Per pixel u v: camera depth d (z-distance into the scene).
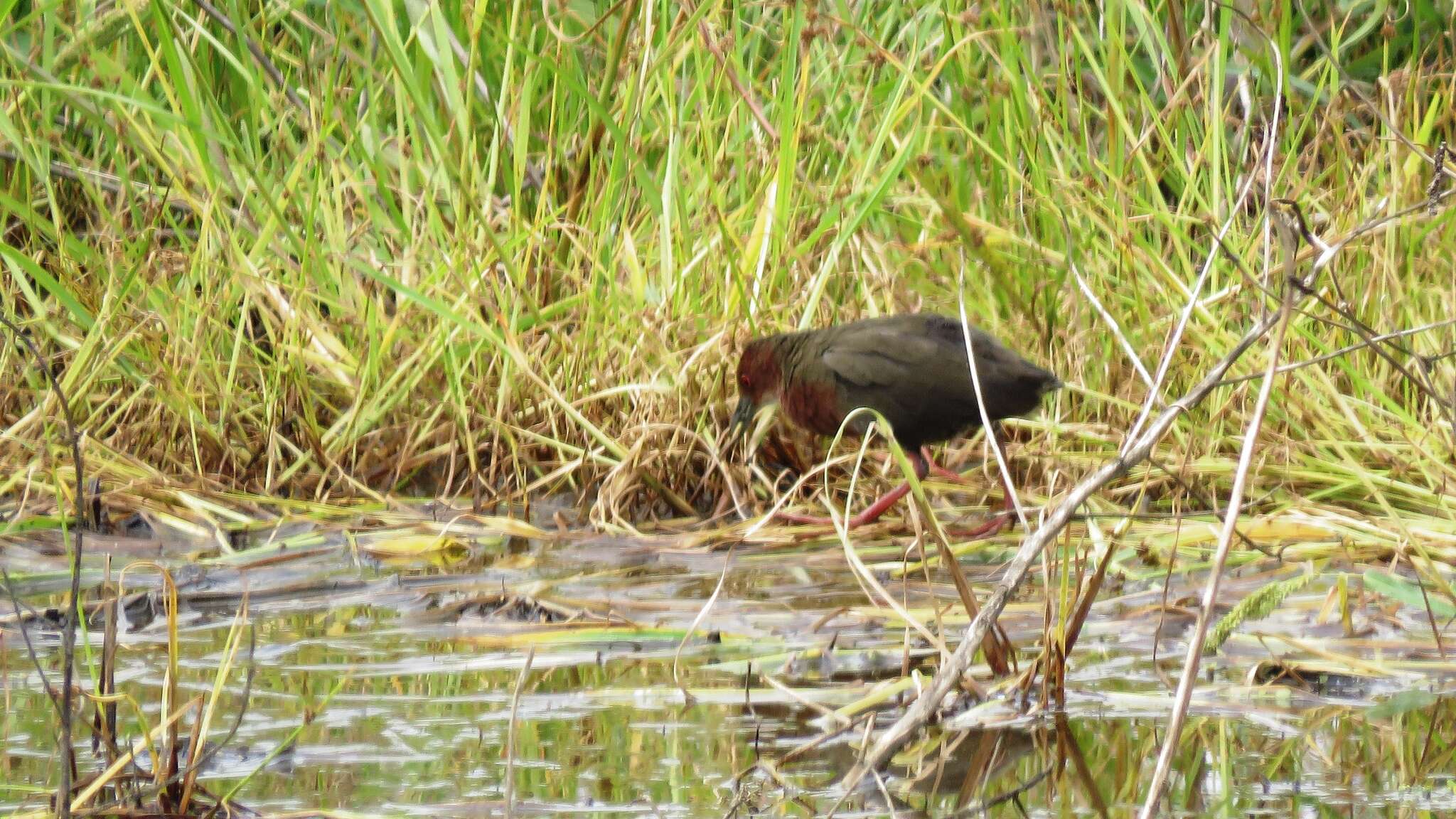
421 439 11.51
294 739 6.41
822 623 8.17
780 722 6.64
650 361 11.78
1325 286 11.48
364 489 11.26
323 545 10.06
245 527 10.48
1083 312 11.95
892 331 10.80
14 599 6.62
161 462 11.52
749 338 11.90
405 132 13.96
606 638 8.01
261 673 7.41
